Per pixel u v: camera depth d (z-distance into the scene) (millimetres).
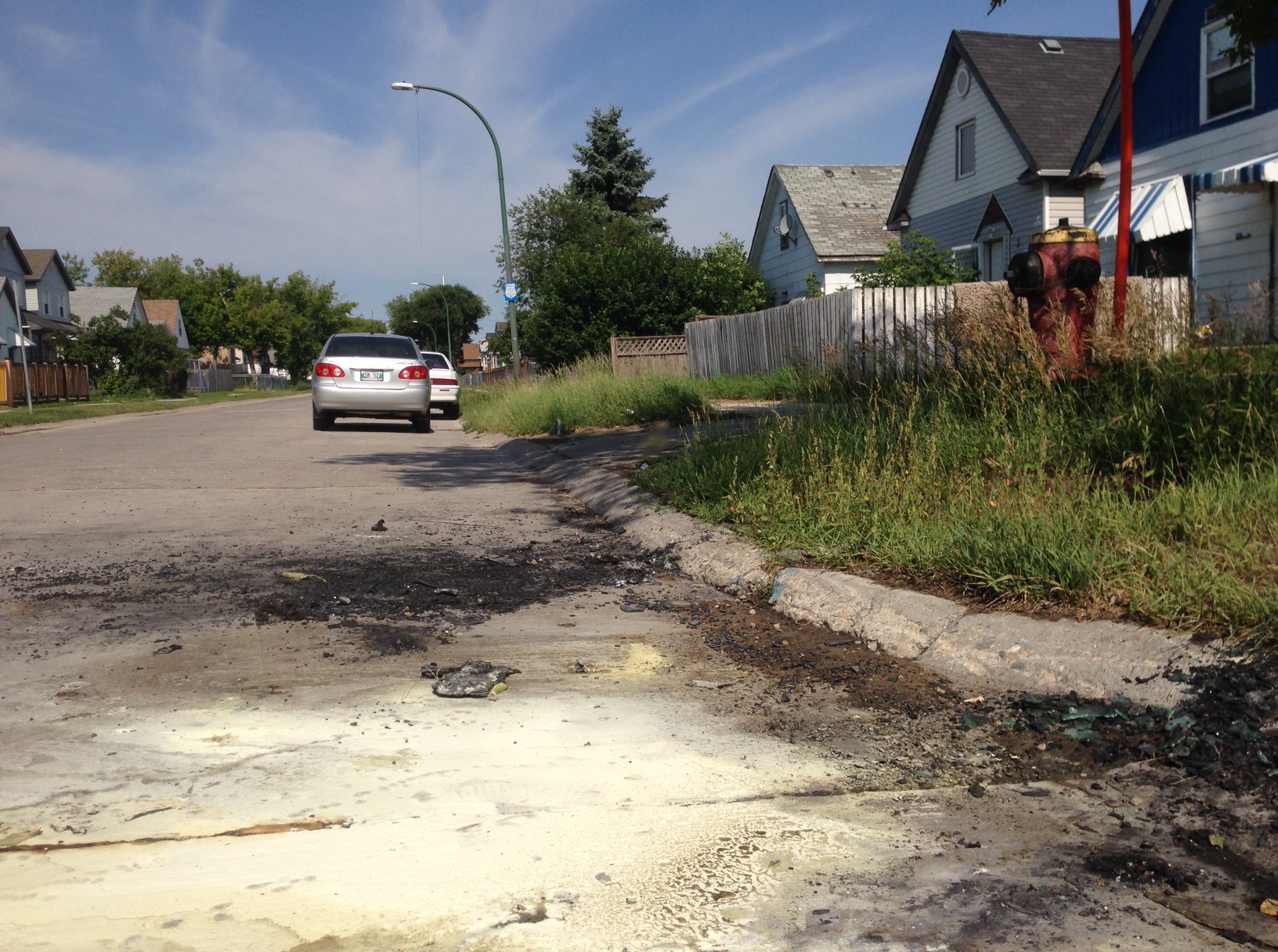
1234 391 5402
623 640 4465
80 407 30953
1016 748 3139
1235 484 4457
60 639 4348
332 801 2760
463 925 2131
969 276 22109
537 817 2670
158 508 8078
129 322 70312
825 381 9820
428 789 2846
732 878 2336
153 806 2715
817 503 5816
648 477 8125
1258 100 14914
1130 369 6219
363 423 20453
